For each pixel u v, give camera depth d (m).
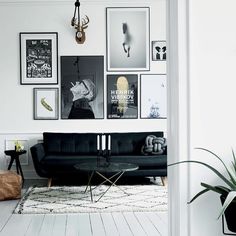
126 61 6.21
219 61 1.71
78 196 4.63
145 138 6.02
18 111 6.14
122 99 6.22
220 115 1.71
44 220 3.66
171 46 1.81
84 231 3.32
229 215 1.60
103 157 5.10
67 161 5.32
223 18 1.71
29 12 6.12
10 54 6.12
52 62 6.16
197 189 1.72
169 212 1.90
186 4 1.70
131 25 6.20
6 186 4.48
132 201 4.36
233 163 1.70
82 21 6.13
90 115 6.20
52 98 6.18
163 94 6.22
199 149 1.71
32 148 5.27
